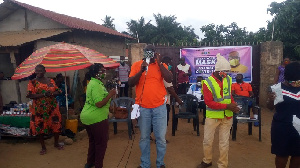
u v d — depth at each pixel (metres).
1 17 10.66
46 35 9.05
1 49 8.81
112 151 5.09
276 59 8.71
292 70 2.92
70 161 4.66
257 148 5.20
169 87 4.34
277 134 3.05
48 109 4.97
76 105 8.41
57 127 5.16
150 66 3.86
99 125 3.79
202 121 7.45
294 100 2.94
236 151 5.04
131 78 3.79
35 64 5.04
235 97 6.00
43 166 4.45
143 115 3.85
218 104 3.69
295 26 10.83
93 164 4.32
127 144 5.50
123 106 6.09
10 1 9.66
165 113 3.90
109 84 4.60
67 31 9.26
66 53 5.33
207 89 3.78
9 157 4.84
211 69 9.31
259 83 9.30
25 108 6.07
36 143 5.63
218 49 9.22
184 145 5.41
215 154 4.86
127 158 4.72
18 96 8.69
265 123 7.20
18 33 10.24
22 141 5.73
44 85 4.91
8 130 5.88
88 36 10.72
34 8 10.66
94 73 3.74
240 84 6.73
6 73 10.59
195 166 4.35
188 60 9.38
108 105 3.90
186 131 6.47
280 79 7.54
